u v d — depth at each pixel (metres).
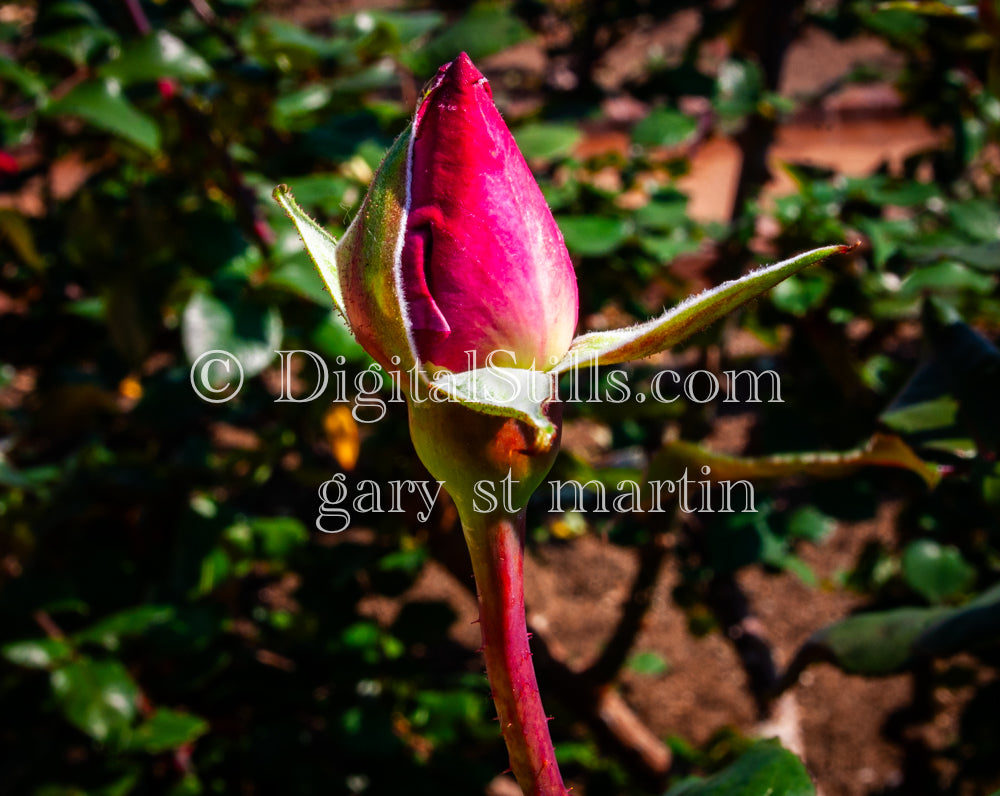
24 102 0.37
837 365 0.41
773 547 0.42
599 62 0.56
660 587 0.81
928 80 0.48
